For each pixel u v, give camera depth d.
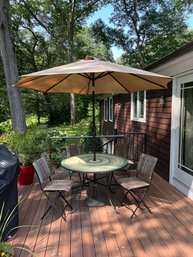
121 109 9.47
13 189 2.53
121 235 2.54
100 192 3.77
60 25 17.45
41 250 2.29
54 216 2.99
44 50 20.08
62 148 5.41
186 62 3.47
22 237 2.52
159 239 2.46
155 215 2.99
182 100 3.90
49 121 21.64
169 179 4.31
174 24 16.97
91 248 2.32
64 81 3.83
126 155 4.47
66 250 2.29
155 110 5.18
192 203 3.35
